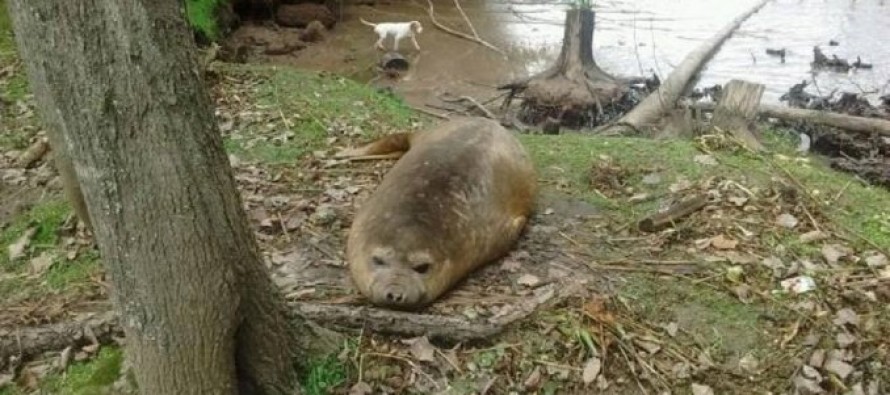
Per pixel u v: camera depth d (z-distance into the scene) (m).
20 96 6.02
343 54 8.52
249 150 5.27
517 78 7.90
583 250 4.23
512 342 3.62
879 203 4.71
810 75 7.90
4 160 5.23
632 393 3.48
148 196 2.74
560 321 3.70
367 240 3.83
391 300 3.63
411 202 3.90
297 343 3.39
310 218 4.43
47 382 3.53
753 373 3.56
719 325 3.77
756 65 8.13
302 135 5.50
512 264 4.11
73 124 2.68
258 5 9.15
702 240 4.28
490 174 4.16
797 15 9.84
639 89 7.41
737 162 5.09
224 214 2.90
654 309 3.84
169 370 3.00
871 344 3.67
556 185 4.85
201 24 7.89
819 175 5.02
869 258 4.14
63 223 4.50
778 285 3.99
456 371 3.52
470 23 9.56
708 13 9.92
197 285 2.87
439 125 4.95
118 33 2.57
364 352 3.54
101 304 3.89
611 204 4.65
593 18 7.27
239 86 6.23
